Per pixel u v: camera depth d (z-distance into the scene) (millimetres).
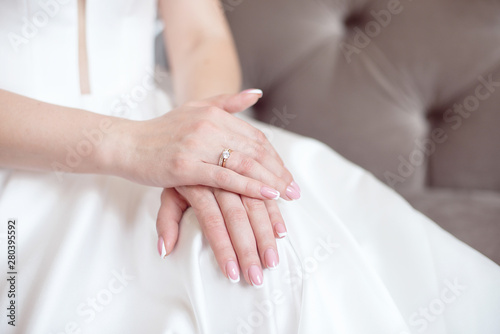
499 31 982
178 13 920
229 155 650
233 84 844
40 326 601
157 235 650
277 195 638
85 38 784
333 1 1042
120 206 689
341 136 1050
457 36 995
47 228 671
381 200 729
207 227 624
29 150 668
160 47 1082
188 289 596
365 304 624
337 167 776
